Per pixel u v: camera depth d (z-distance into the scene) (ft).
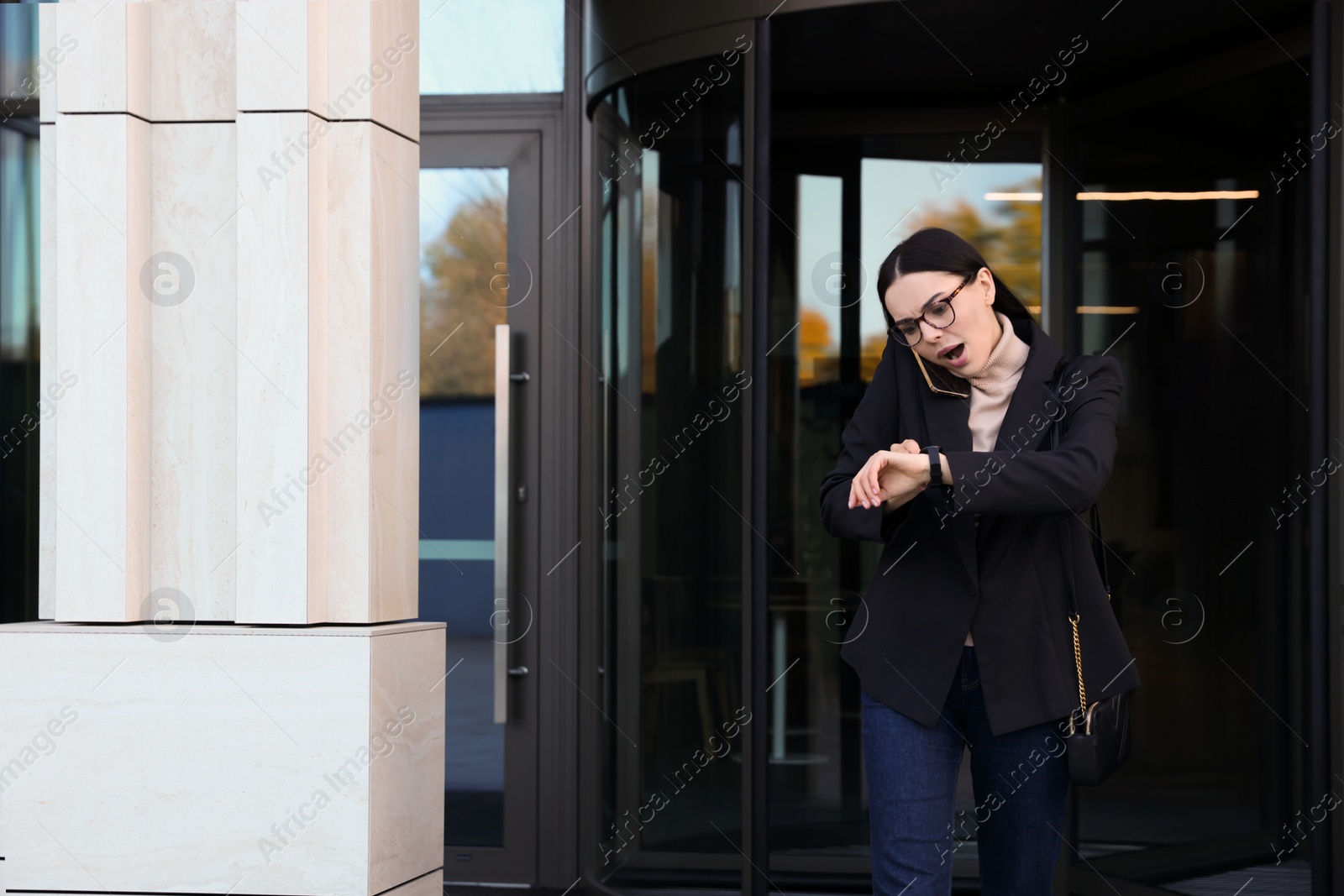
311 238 7.27
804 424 13.11
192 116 7.59
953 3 10.32
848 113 13.01
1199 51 11.32
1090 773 6.15
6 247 14.02
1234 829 11.50
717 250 11.50
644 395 12.30
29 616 13.91
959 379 6.71
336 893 6.97
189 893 7.06
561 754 13.23
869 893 12.82
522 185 13.46
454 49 13.53
